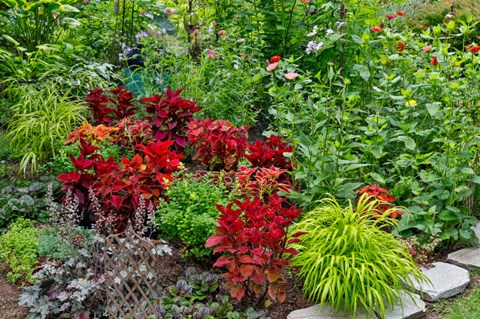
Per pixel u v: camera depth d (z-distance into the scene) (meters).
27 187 5.04
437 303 4.02
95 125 5.82
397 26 7.39
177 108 5.48
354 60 6.33
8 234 4.30
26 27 7.02
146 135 5.27
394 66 5.70
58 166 5.12
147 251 3.29
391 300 3.72
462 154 4.58
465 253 4.61
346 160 4.55
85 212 4.52
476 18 7.98
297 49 6.82
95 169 4.43
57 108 5.63
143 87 6.47
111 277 3.28
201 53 6.95
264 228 3.84
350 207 4.05
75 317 3.44
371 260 3.85
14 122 5.62
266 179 4.48
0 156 5.57
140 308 3.30
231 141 4.99
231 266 3.56
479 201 5.16
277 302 3.89
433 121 5.13
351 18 6.46
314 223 4.15
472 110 4.89
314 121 4.79
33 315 3.53
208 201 4.28
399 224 4.58
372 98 5.87
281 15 6.79
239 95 6.25
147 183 4.41
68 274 3.67
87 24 7.84
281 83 6.60
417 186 4.68
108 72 6.81
